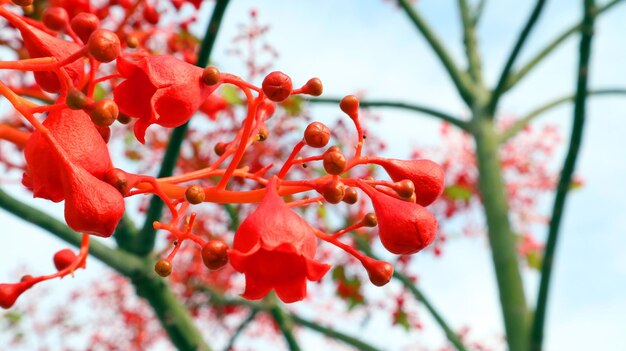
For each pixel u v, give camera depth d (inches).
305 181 95.9
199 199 96.1
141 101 89.0
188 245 257.6
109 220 82.0
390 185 98.8
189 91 88.5
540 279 223.1
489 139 282.2
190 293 290.0
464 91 294.7
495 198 271.4
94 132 88.4
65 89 86.4
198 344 212.2
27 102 90.0
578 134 207.2
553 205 216.4
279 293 85.3
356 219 301.3
